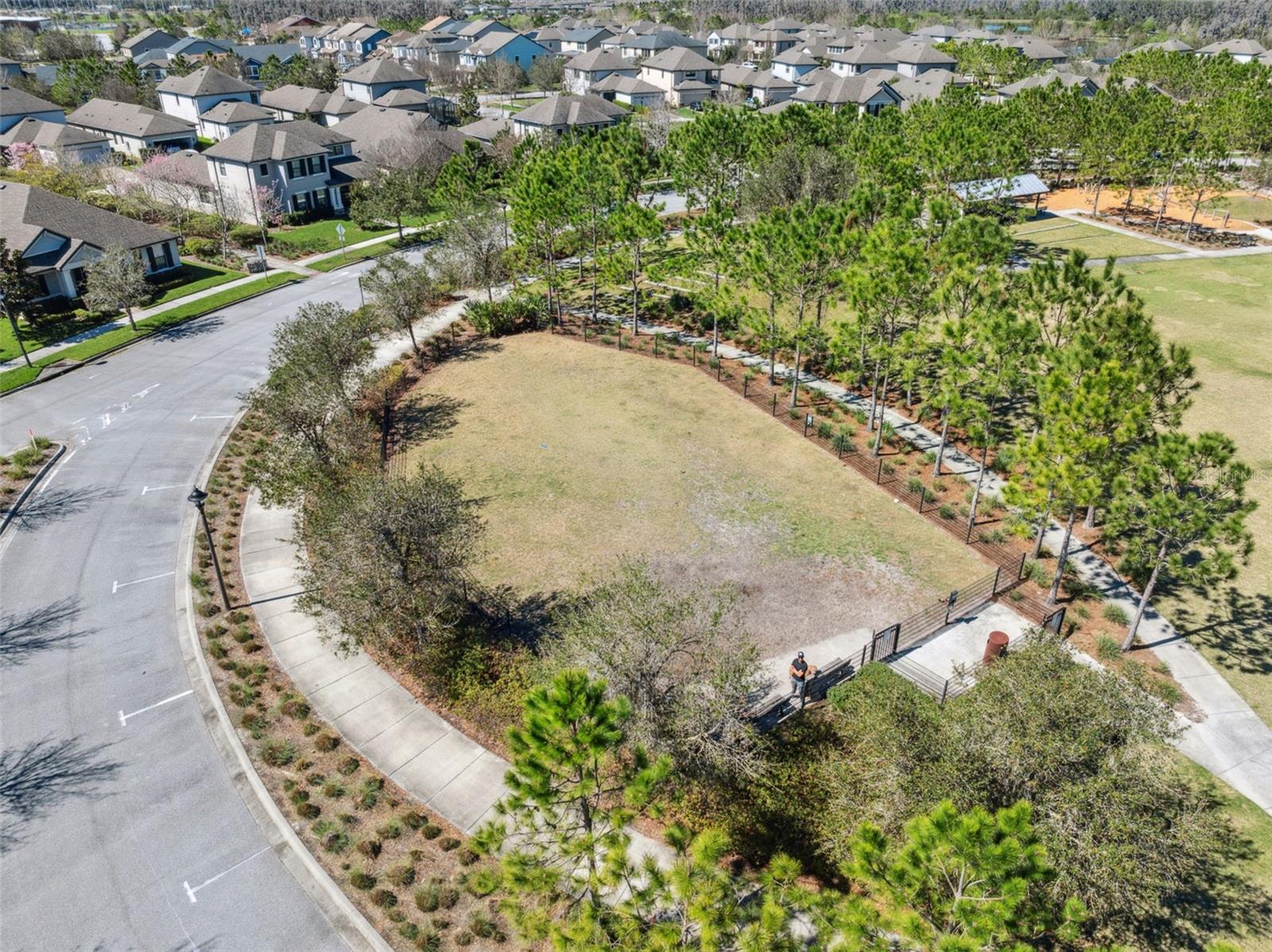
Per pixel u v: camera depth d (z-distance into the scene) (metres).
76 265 49.81
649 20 179.00
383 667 23.23
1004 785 13.95
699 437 34.47
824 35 135.38
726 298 38.25
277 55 134.00
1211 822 14.60
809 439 34.09
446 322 48.19
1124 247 58.19
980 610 24.41
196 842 18.42
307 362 31.25
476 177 61.81
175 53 126.56
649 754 16.59
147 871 17.81
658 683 17.89
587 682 13.02
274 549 28.59
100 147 80.00
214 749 20.80
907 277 28.45
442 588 21.91
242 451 34.72
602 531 28.45
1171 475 20.11
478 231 45.50
